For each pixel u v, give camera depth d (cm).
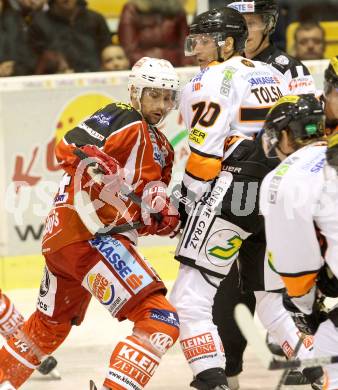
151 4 2180
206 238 1182
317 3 2295
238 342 1300
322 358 936
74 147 1130
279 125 1002
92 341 1511
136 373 1092
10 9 2117
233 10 1240
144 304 1111
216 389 1169
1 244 1844
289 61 1387
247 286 1265
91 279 1127
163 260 1880
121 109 1141
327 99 1105
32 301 1719
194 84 1190
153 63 1163
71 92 1847
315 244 947
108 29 2170
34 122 1838
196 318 1190
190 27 1241
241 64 1207
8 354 1191
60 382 1340
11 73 2130
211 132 1158
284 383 1320
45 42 2130
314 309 1017
